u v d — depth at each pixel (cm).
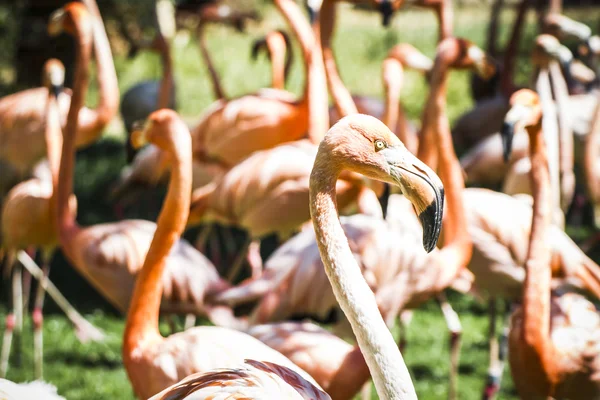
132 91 1343
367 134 337
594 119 880
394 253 598
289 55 1121
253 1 2466
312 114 791
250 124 854
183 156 500
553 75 863
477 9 2684
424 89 1858
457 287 682
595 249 1061
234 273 790
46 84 777
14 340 818
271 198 748
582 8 2267
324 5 779
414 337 838
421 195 326
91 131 936
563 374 517
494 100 1259
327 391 486
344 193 693
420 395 709
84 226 1109
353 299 332
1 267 1048
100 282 652
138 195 999
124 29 1752
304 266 584
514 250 672
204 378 329
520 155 974
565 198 839
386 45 2298
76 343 813
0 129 977
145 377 462
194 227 1184
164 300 638
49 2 1413
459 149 1358
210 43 2386
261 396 316
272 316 584
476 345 822
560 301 558
